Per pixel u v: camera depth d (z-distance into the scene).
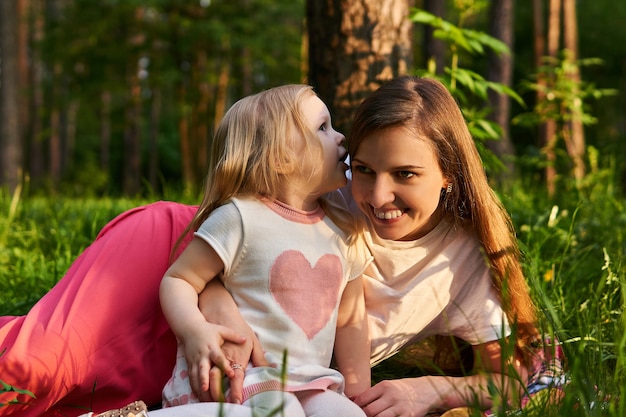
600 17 25.22
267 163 2.03
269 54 17.92
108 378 2.09
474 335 2.23
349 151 2.08
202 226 2.01
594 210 4.69
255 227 1.99
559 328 2.06
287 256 1.99
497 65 10.60
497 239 2.19
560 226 4.04
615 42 24.84
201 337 1.87
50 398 2.01
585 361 1.98
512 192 5.15
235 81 18.14
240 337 1.89
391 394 2.09
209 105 18.31
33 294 3.13
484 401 2.14
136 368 2.13
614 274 2.48
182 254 2.03
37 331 2.01
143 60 18.69
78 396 2.10
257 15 17.95
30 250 4.01
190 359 1.87
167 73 16.92
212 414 1.76
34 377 1.96
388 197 2.01
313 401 1.90
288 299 1.98
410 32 3.72
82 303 2.08
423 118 2.01
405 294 2.21
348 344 2.17
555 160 6.44
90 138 34.59
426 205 2.04
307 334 1.98
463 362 2.44
